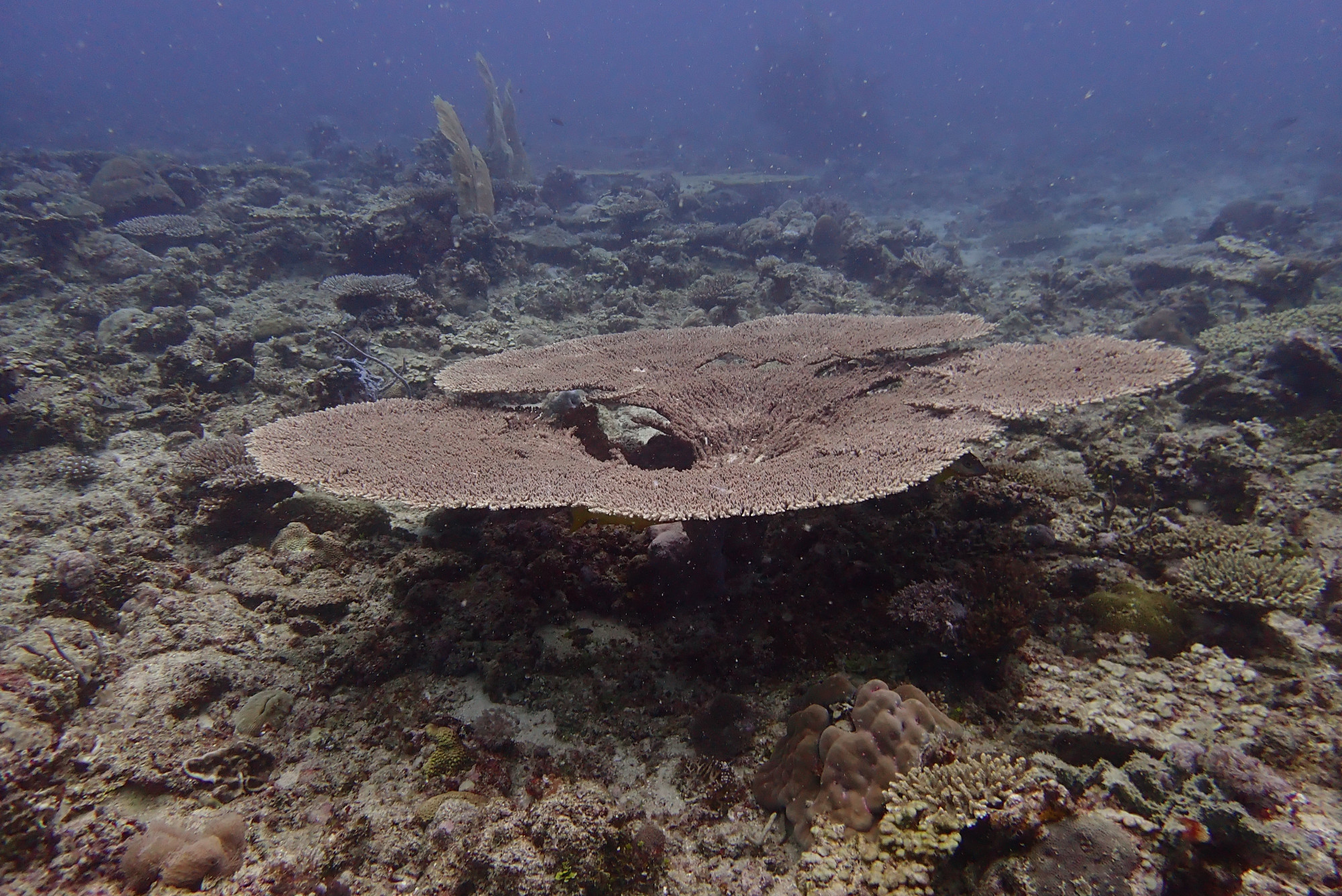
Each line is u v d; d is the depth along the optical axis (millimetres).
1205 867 893
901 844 963
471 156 4516
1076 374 1531
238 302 3689
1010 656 1254
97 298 3336
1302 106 17406
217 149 12398
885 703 1103
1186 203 8219
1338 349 2008
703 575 1450
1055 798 957
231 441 1918
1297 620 1252
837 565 1466
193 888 984
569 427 1709
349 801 1140
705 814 1124
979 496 1633
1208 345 2555
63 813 1025
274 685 1308
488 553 1609
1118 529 1555
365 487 1309
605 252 4531
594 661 1378
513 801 1141
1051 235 6844
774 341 2135
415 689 1331
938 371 1734
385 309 3297
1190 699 1135
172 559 1619
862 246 4672
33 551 1539
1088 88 26297
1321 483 1663
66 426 2092
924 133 16484
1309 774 1013
